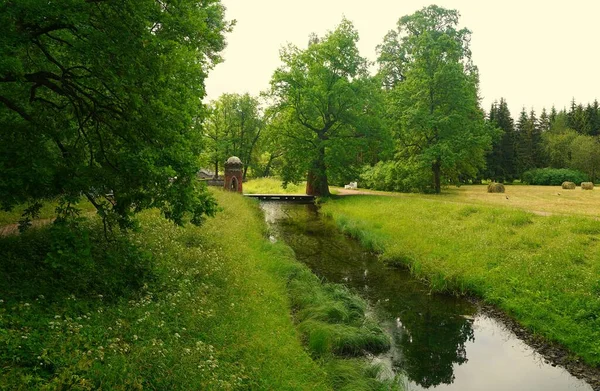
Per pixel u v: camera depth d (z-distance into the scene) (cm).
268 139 4003
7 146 679
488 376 829
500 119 6581
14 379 429
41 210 1361
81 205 1552
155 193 847
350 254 1828
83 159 870
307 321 950
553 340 972
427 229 2006
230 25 1287
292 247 1948
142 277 870
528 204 2639
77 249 682
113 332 613
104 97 802
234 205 2509
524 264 1355
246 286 1045
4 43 591
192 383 534
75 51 727
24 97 808
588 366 864
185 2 870
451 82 3534
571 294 1105
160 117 805
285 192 4950
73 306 671
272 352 736
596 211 2172
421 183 3922
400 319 1111
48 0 612
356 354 892
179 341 650
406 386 783
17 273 729
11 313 580
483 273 1366
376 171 4634
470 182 5997
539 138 7356
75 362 492
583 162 6272
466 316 1138
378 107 3700
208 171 6706
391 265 1645
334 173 3844
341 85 3453
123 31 693
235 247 1395
